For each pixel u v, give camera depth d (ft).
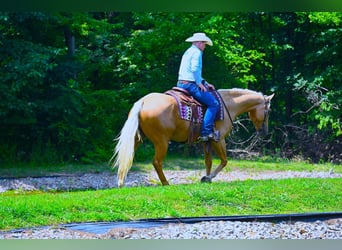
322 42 88.74
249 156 80.43
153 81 83.61
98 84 89.15
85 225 31.65
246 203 36.68
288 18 90.07
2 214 31.96
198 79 44.39
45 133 72.02
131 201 35.12
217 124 45.83
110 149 76.59
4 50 64.34
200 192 37.06
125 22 91.61
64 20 72.64
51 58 69.46
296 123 90.33
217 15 83.35
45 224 31.81
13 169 64.80
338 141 82.53
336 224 33.81
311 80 85.81
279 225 33.17
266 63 86.99
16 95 67.26
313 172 67.62
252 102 47.67
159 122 43.45
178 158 77.82
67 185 56.24
